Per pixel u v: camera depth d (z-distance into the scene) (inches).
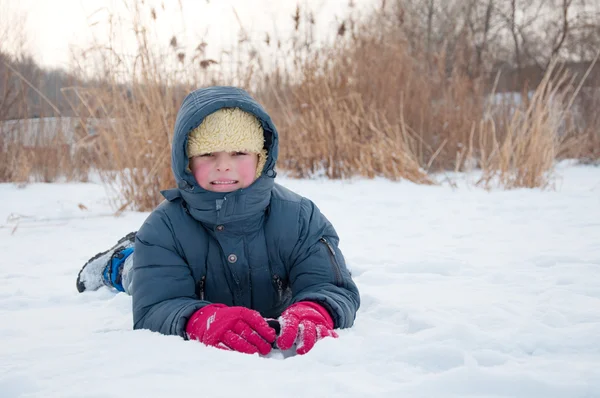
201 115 70.5
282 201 78.7
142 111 186.4
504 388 52.1
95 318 83.0
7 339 72.6
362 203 195.9
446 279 99.1
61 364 59.9
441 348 59.9
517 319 74.1
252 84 247.3
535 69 494.9
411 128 288.2
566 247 122.0
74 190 232.8
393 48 288.7
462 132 296.4
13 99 263.9
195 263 75.9
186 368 57.9
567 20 510.3
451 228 150.3
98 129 197.2
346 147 259.1
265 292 78.5
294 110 274.5
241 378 55.1
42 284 106.3
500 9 557.3
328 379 54.2
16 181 253.0
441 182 242.8
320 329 66.4
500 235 139.0
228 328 65.0
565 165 329.7
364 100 269.6
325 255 77.4
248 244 76.4
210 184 72.5
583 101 357.7
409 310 78.9
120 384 54.1
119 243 100.7
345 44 272.7
